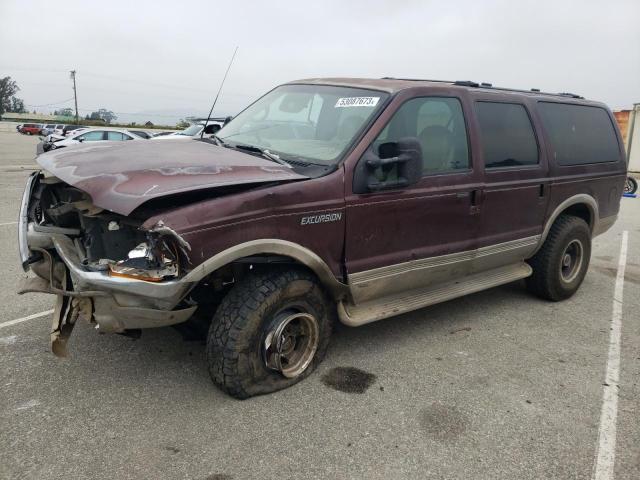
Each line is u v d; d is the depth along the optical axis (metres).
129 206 2.62
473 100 4.33
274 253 3.11
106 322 2.84
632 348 4.39
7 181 13.84
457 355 4.09
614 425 3.23
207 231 2.79
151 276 2.72
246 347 3.12
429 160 3.95
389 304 3.96
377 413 3.22
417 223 3.86
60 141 19.22
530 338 4.50
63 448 2.74
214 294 3.43
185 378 3.49
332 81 4.36
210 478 2.58
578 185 5.33
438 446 2.94
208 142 4.26
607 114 5.96
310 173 3.36
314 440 2.92
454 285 4.48
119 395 3.26
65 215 3.43
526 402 3.45
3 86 116.94
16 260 6.09
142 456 2.71
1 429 2.87
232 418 3.07
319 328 3.52
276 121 4.27
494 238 4.52
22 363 3.61
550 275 5.27
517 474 2.75
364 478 2.64
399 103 3.76
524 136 4.77
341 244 3.46
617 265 7.25
